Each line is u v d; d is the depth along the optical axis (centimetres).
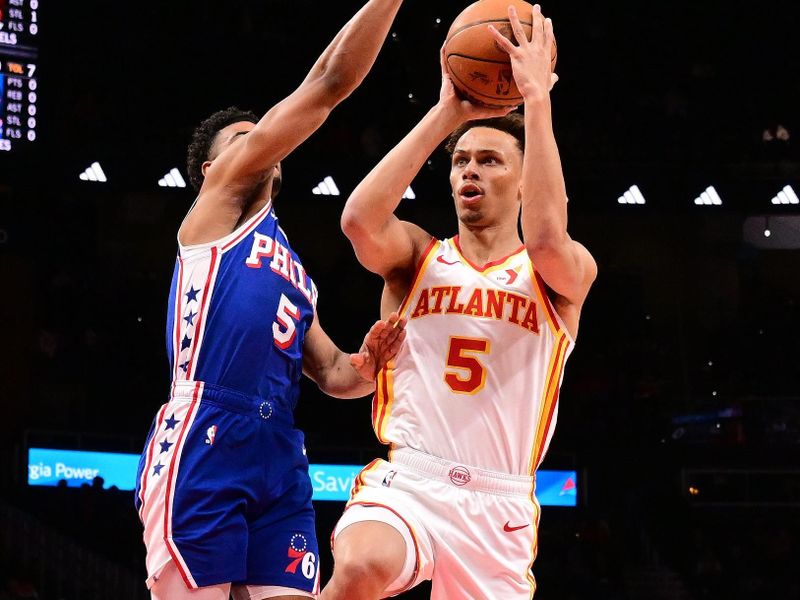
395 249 479
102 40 2050
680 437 2098
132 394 1988
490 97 465
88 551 1717
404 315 485
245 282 452
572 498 2047
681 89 2322
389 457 482
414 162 465
